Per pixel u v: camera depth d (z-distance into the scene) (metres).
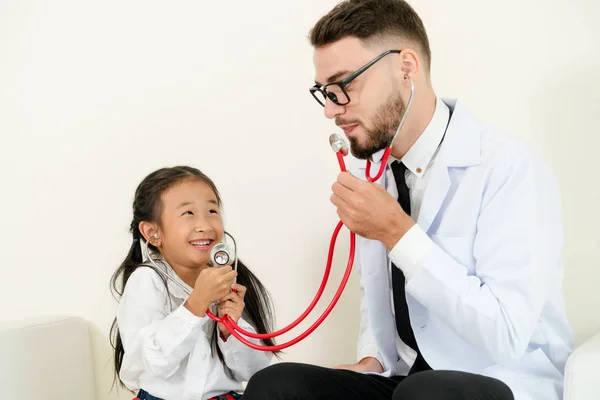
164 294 1.65
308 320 2.04
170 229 1.65
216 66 2.17
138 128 2.26
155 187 1.70
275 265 2.09
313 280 2.04
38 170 2.37
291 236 2.07
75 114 2.33
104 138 2.29
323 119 2.03
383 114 1.39
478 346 1.27
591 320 1.71
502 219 1.31
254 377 1.25
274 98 2.10
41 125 2.37
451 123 1.44
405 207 1.46
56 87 2.36
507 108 1.81
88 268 2.30
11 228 2.39
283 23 2.08
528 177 1.33
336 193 1.34
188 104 2.20
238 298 1.55
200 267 1.69
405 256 1.28
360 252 1.59
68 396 2.09
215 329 1.63
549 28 1.77
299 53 2.06
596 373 1.15
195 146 2.19
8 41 2.40
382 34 1.40
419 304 1.37
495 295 1.26
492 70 1.83
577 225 1.73
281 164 2.09
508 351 1.25
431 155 1.44
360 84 1.38
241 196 2.13
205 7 2.18
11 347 1.90
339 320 2.00
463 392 1.07
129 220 2.25
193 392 1.55
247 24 2.13
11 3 2.39
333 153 2.02
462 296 1.25
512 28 1.81
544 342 1.38
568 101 1.75
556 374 1.35
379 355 1.55
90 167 2.31
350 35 1.39
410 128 1.43
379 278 1.48
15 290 2.39
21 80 2.39
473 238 1.36
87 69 2.32
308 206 2.05
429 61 1.48
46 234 2.36
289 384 1.23
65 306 2.33
